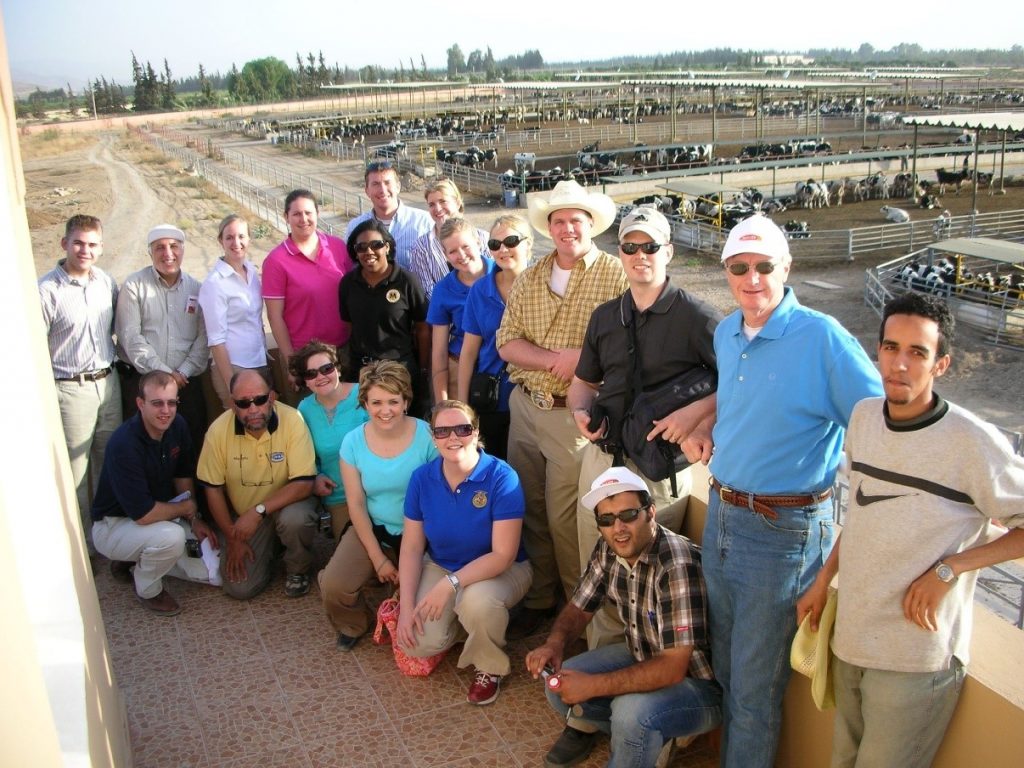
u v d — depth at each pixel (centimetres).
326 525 564
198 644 464
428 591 424
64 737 218
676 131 6475
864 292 2169
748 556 299
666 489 390
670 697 332
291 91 15375
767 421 288
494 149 5294
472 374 510
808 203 3488
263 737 390
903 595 251
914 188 3494
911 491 245
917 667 254
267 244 3050
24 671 162
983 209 3306
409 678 430
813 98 9131
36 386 265
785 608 299
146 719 403
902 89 11019
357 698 416
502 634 407
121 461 476
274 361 654
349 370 579
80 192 4459
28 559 240
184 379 580
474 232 511
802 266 2542
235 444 494
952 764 273
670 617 336
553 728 393
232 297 574
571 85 10700
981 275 2161
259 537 509
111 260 3044
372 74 19012
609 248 2778
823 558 301
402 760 374
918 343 233
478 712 404
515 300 438
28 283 312
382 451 454
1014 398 1581
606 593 372
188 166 5225
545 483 457
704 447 339
